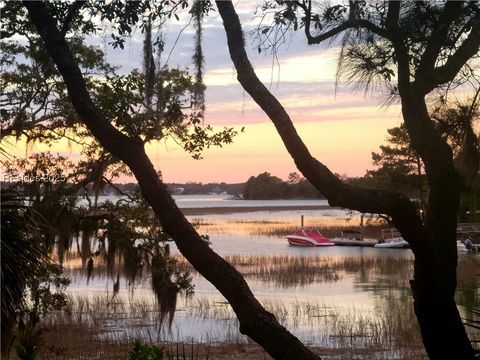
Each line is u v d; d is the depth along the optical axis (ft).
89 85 38.52
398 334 47.78
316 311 60.80
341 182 14.89
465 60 16.66
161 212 14.17
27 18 29.73
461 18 16.28
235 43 15.14
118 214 39.60
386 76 16.76
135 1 17.46
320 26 16.84
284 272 96.94
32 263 17.10
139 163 14.33
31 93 37.91
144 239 40.16
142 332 47.93
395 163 136.77
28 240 17.35
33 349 14.51
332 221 271.90
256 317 13.88
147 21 17.47
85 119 14.64
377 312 59.82
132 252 39.83
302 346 13.87
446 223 17.19
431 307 16.20
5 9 22.09
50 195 37.04
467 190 17.70
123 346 42.63
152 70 17.56
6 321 17.22
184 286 41.01
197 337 47.39
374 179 144.36
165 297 39.99
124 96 27.89
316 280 89.20
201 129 39.17
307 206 565.53
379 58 16.80
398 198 14.70
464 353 16.43
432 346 16.47
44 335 42.80
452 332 16.35
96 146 39.37
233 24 15.17
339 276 93.35
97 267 81.35
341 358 40.98
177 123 33.81
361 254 129.18
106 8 17.72
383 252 134.92
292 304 65.82
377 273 96.63
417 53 16.74
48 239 29.30
